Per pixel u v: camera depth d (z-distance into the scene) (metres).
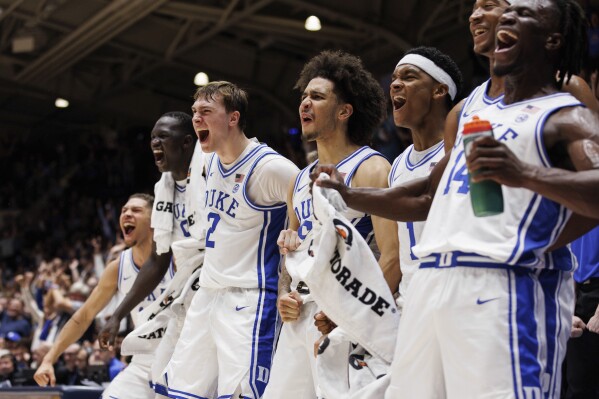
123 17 13.48
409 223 3.06
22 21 15.09
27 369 6.97
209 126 3.85
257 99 17.70
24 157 21.94
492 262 2.25
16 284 12.80
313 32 13.83
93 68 17.45
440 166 2.55
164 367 4.12
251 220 3.81
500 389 2.17
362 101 3.47
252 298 3.75
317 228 3.08
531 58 2.37
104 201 18.94
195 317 3.88
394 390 2.41
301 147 15.29
